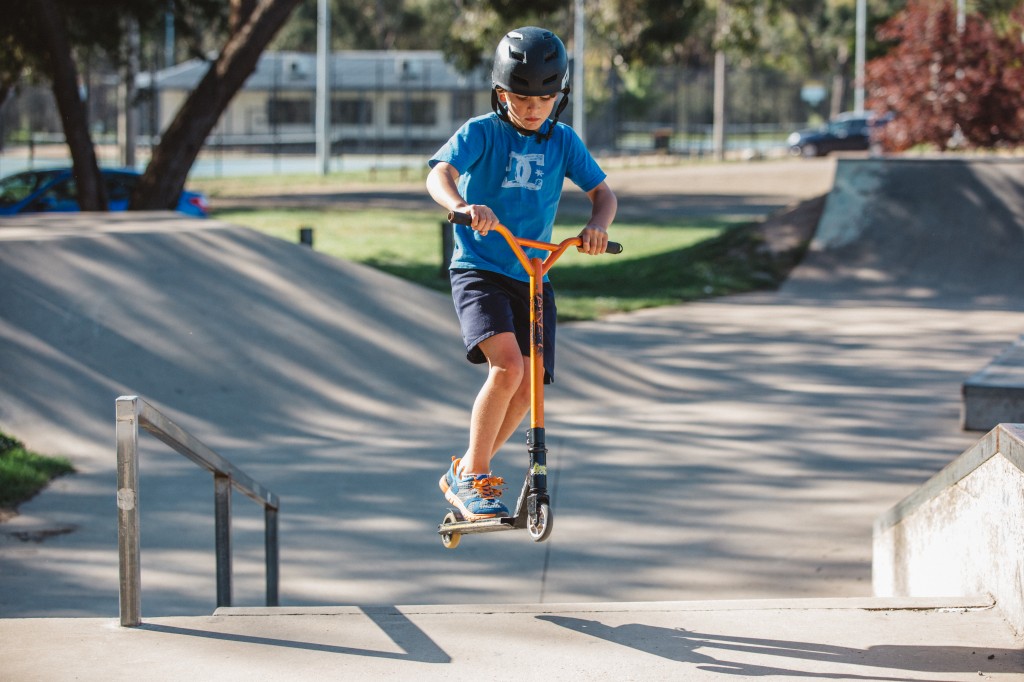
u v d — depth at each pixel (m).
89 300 11.65
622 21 42.28
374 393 11.69
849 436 10.71
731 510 8.66
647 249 25.34
